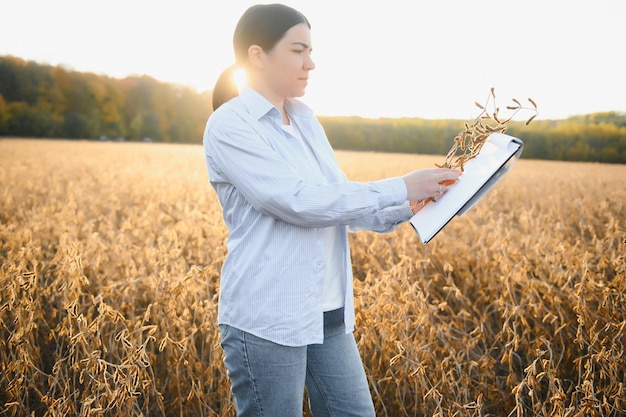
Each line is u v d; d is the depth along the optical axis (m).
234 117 1.79
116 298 3.62
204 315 2.95
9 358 3.16
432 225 1.80
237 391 1.88
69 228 5.10
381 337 2.96
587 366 2.56
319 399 2.02
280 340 1.77
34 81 54.22
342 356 1.99
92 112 54.44
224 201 1.88
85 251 4.43
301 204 1.70
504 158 1.73
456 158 1.91
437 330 3.02
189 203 7.86
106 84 56.06
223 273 1.89
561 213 7.60
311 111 2.04
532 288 3.30
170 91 57.19
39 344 3.46
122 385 2.37
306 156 1.91
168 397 3.14
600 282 3.26
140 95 56.59
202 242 4.65
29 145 34.53
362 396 2.00
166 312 3.09
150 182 11.41
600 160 35.28
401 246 4.50
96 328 2.63
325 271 1.89
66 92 55.06
